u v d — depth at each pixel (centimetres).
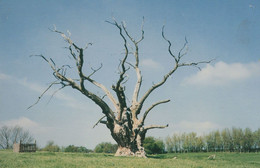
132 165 1670
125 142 3027
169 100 3209
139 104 3306
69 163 1683
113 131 3059
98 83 3462
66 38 2920
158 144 9681
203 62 3472
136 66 3703
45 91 2995
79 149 7075
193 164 1939
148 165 1703
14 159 1939
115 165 1642
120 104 3092
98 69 3306
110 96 3384
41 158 2092
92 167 1495
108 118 3109
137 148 3100
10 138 9138
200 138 11731
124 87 3155
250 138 10394
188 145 11819
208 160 2611
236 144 10669
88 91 3017
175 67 3334
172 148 12019
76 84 3009
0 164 1559
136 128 3103
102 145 8819
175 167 1669
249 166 2141
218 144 11169
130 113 3241
